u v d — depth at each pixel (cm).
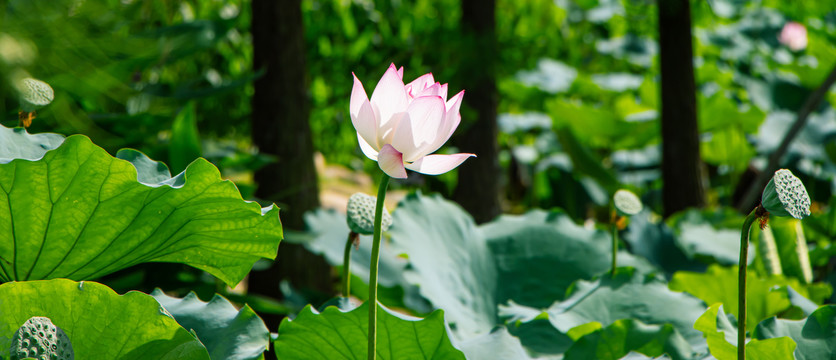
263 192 834
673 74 915
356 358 445
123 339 427
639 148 1361
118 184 430
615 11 1897
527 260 546
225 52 1270
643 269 543
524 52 1434
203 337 441
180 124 568
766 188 419
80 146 423
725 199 1355
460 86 986
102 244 442
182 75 1106
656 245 663
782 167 1123
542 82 1600
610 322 491
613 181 1119
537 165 1430
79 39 453
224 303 452
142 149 579
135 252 447
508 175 1670
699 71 1500
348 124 1396
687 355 470
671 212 932
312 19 1344
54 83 466
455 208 560
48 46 446
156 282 555
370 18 1341
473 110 1048
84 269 448
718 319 456
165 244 446
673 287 529
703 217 770
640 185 1423
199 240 446
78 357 426
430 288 514
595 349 472
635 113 1426
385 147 402
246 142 1280
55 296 423
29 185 427
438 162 408
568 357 471
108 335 426
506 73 1173
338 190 1329
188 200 434
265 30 838
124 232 440
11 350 397
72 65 455
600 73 1889
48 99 451
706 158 1290
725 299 522
